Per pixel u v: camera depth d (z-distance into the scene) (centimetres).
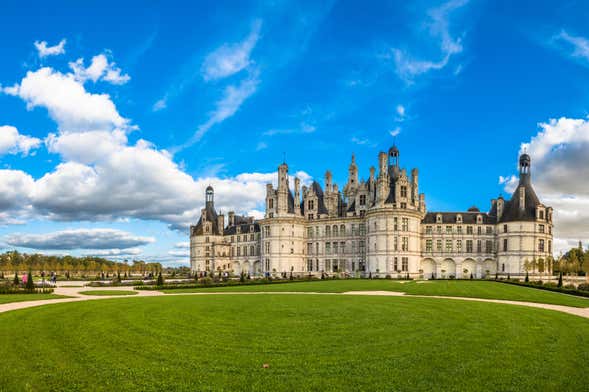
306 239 14238
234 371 1864
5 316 3244
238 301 4306
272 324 2872
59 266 18138
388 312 3444
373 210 12019
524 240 11794
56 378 1789
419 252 12269
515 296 5084
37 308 3722
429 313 3400
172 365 1945
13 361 2014
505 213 12400
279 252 13675
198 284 7819
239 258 16838
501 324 2916
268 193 14200
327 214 14088
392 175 12569
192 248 17938
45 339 2431
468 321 3023
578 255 15962
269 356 2078
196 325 2828
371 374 1830
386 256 11650
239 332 2606
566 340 2456
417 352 2158
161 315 3253
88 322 2945
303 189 15350
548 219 12131
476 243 12731
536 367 1939
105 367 1922
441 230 12888
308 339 2427
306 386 1695
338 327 2772
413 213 12006
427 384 1723
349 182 14062
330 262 13662
